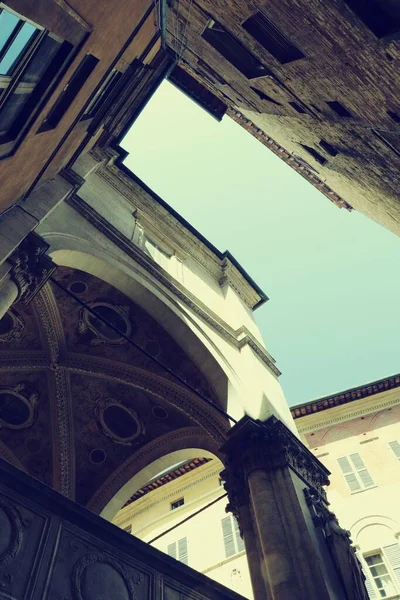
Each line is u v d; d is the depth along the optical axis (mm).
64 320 17719
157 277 17516
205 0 11883
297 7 9148
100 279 16453
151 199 21156
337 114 12523
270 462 14016
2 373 17703
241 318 20578
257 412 15766
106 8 9062
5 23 6320
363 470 20922
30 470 18375
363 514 19281
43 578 7582
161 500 24062
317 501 13484
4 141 8328
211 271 22750
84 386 18719
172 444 18484
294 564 11602
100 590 8195
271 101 15156
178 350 17750
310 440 22938
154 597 8898
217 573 18797
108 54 11250
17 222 11617
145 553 9383
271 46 11500
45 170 12539
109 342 18156
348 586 11344
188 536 21234
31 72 8047
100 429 19000
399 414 22734
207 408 17188
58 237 14156
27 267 11609
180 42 16266
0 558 7258
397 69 8789
